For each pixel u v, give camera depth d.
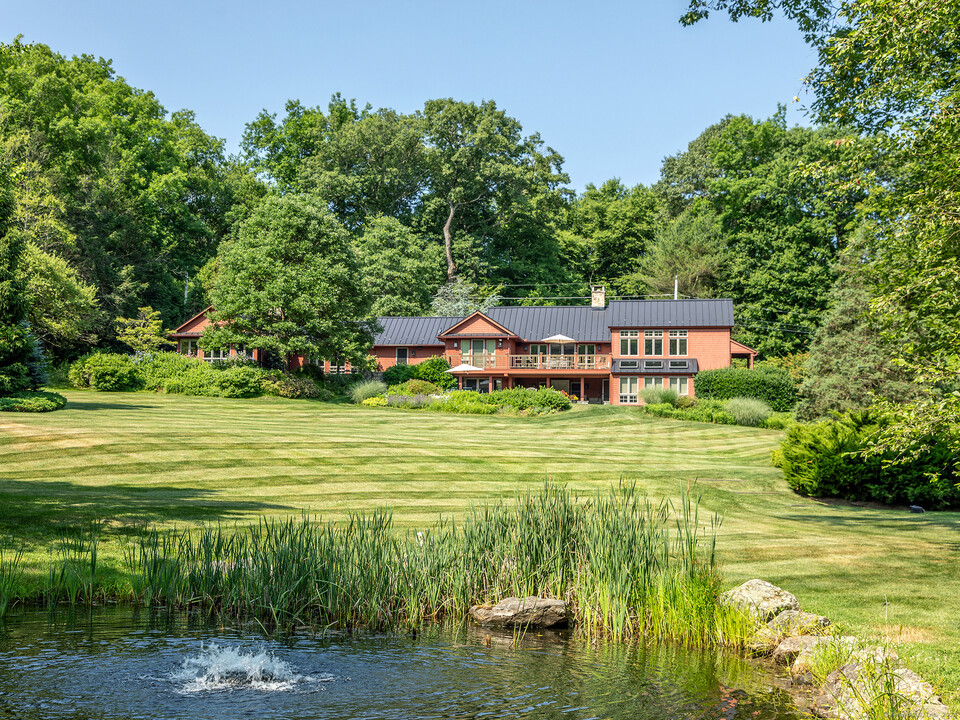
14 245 22.81
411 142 81.44
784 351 64.69
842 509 21.28
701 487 23.64
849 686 7.05
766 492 23.64
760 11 18.23
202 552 11.48
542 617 10.14
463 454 26.94
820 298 62.78
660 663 8.64
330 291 49.00
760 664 8.63
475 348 59.75
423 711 7.12
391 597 10.43
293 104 86.06
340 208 82.88
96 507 15.84
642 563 10.31
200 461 22.67
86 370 45.28
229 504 17.45
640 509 11.84
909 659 7.71
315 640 9.33
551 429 38.84
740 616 9.33
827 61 13.69
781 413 43.75
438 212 83.19
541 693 7.63
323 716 6.96
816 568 12.26
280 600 10.11
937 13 11.70
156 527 14.33
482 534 11.24
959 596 10.50
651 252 78.00
